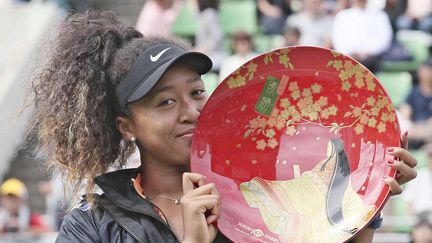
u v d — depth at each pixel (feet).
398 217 47.75
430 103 57.62
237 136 17.17
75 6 67.92
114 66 17.22
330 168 16.99
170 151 16.97
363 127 16.88
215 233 16.55
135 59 17.04
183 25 64.59
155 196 17.42
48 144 17.87
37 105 18.06
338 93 16.99
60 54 17.76
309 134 17.19
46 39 18.76
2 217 50.42
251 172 17.17
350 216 16.56
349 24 62.44
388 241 46.52
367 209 16.44
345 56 16.70
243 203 17.01
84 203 17.46
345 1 63.31
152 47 17.03
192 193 16.37
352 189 16.74
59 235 17.07
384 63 62.85
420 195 48.14
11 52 61.93
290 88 17.13
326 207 16.78
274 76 17.08
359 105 16.88
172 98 16.87
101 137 17.60
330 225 16.60
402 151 16.33
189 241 16.19
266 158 17.22
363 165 16.78
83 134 17.49
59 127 17.67
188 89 16.94
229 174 17.10
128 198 17.06
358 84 16.78
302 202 16.93
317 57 16.88
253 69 16.99
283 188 17.06
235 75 16.94
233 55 61.26
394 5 64.08
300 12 64.18
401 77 62.23
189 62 16.93
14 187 50.70
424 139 55.77
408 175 16.40
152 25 63.72
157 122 16.85
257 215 16.90
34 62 18.42
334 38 62.59
